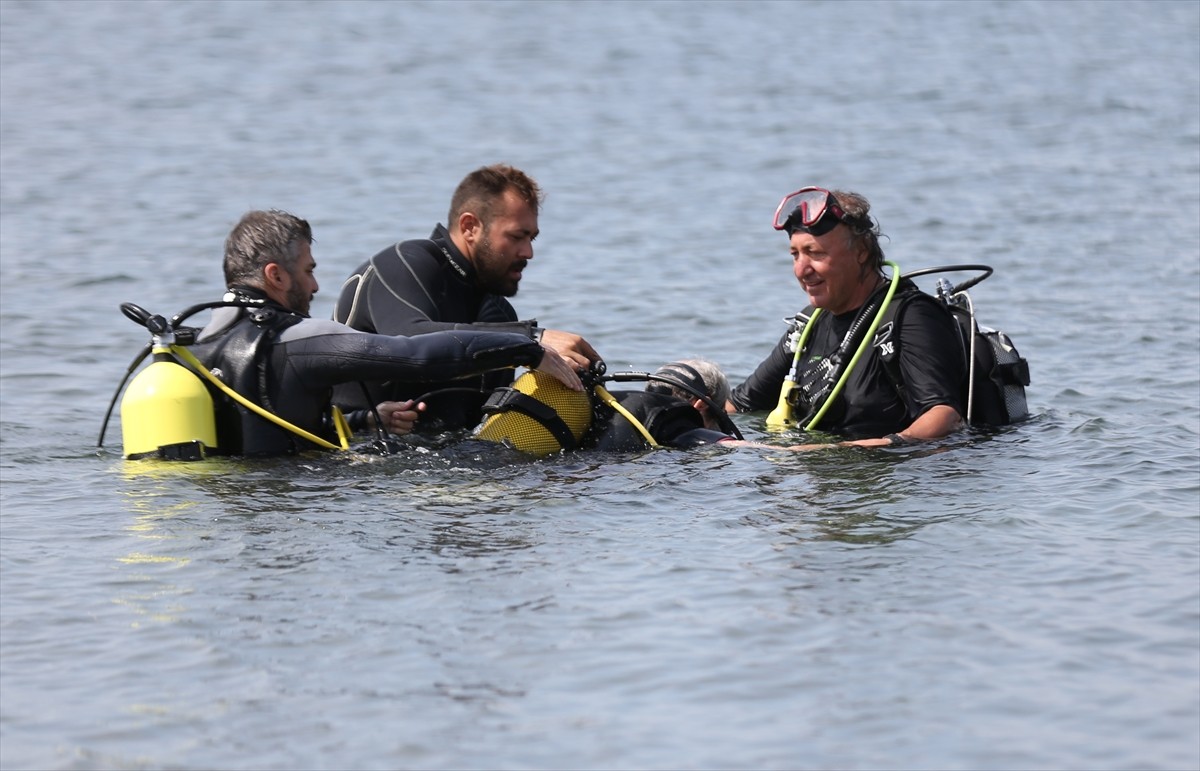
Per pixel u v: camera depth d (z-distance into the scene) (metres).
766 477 20.17
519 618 15.05
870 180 57.34
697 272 40.81
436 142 68.69
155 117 76.19
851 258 23.12
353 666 13.95
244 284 21.48
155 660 14.09
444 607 15.33
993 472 20.48
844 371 23.28
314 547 17.12
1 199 53.16
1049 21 119.81
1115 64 93.94
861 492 19.47
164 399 20.66
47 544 17.31
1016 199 52.34
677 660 14.08
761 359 30.53
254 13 128.25
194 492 19.31
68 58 99.62
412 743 12.52
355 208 52.38
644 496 19.25
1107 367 28.95
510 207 23.50
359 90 87.31
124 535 17.59
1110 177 56.81
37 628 14.84
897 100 80.81
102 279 39.69
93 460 21.61
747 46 107.44
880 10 129.88
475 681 13.65
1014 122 72.38
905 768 12.12
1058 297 36.62
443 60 101.06
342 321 23.84
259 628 14.80
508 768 12.14
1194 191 53.28
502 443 21.14
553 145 67.69
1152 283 38.19
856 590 15.84
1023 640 14.52
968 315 23.62
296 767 12.15
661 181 58.22
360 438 22.80
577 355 21.86
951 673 13.79
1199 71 89.50
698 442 21.73
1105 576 16.25
